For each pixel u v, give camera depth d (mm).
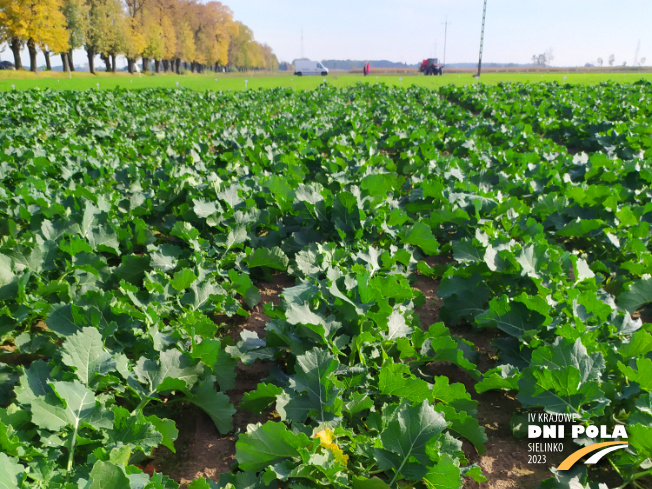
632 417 3020
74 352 3072
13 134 12312
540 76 53875
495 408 3820
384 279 4082
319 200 6406
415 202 7469
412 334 3922
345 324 3891
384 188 6914
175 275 4496
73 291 4242
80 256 4641
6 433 2344
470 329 4930
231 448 3328
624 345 3584
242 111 20469
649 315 5176
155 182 8172
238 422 3541
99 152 10031
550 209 6742
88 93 25234
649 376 3191
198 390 3377
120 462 2439
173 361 3414
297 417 3059
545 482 2961
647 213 6547
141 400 3193
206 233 6281
